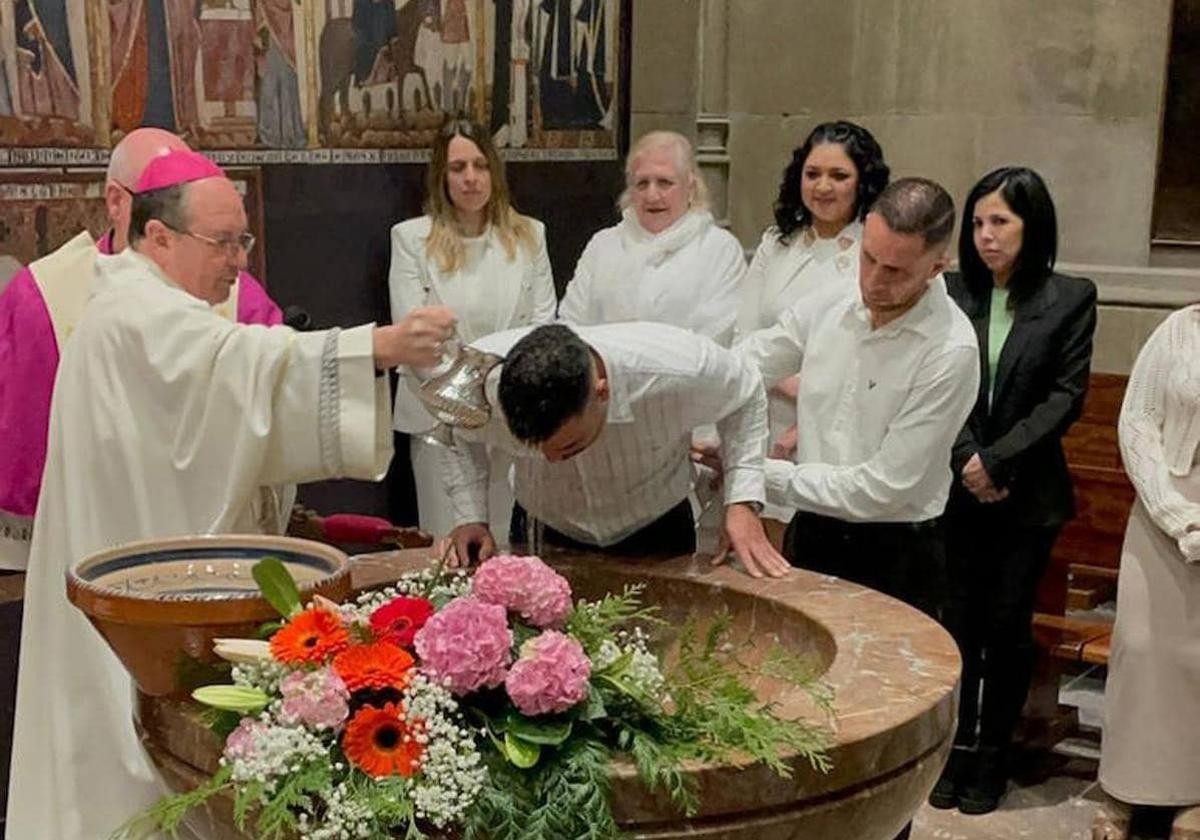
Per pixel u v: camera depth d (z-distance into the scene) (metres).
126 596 1.89
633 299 4.36
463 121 4.59
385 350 2.33
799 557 3.19
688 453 2.87
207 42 4.16
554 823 1.68
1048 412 3.90
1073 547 4.62
